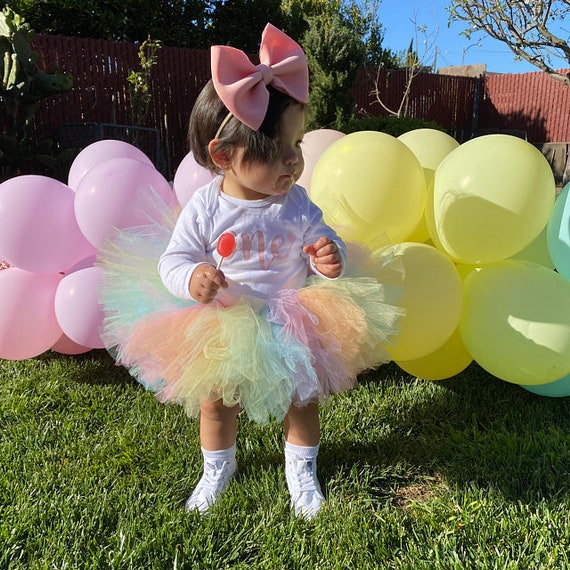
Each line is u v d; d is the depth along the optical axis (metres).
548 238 2.52
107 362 3.22
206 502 1.98
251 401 1.77
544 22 5.72
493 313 2.33
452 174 2.32
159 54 9.23
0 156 6.66
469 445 2.32
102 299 2.06
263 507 1.97
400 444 2.36
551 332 2.24
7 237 2.72
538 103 13.09
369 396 2.75
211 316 1.78
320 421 2.51
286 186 1.74
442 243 2.41
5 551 1.76
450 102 13.53
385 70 12.30
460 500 2.00
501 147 2.29
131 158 3.19
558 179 10.59
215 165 1.78
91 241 2.79
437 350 2.67
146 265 1.98
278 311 1.79
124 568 1.70
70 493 2.04
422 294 2.29
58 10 10.16
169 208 2.37
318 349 1.82
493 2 5.63
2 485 2.08
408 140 3.06
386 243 2.29
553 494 2.03
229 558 1.75
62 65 8.44
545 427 2.48
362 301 1.89
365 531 1.84
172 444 2.36
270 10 12.76
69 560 1.72
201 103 1.76
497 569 1.67
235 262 1.81
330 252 1.75
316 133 3.16
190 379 1.76
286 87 1.68
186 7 12.05
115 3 10.62
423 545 1.78
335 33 8.80
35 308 2.85
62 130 7.99
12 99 6.65
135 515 1.93
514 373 2.35
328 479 2.13
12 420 2.58
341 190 2.36
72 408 2.69
